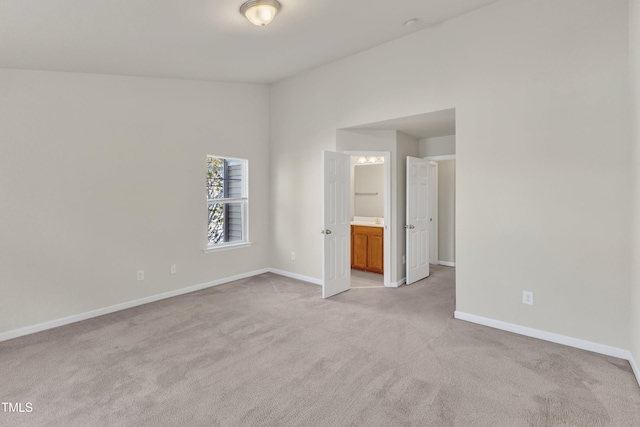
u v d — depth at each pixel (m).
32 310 3.18
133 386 2.26
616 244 2.59
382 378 2.34
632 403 2.05
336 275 4.36
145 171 3.98
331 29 3.37
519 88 2.99
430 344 2.87
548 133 2.86
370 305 3.90
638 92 2.23
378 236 5.54
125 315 3.60
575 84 2.73
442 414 1.96
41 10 2.23
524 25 2.95
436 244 6.29
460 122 3.34
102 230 3.64
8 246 3.05
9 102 3.04
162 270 4.16
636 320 2.34
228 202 4.97
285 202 5.21
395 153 4.70
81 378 2.36
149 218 4.03
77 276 3.47
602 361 2.55
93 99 3.55
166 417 1.95
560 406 2.03
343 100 4.36
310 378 2.35
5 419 1.92
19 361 2.61
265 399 2.12
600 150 2.63
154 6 2.42
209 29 2.95
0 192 3.00
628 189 2.53
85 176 3.51
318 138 4.69
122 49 3.06
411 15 3.22
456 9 3.18
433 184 6.21
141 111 3.93
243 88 5.02
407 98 3.72
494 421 1.90
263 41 3.43
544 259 2.91
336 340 2.96
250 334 3.09
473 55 3.24
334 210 4.32
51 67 3.19
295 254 5.11
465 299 3.40
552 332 2.90
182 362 2.58
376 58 3.98
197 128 4.48
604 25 2.60
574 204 2.76
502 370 2.44
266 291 4.46
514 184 3.04
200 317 3.53
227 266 4.91
